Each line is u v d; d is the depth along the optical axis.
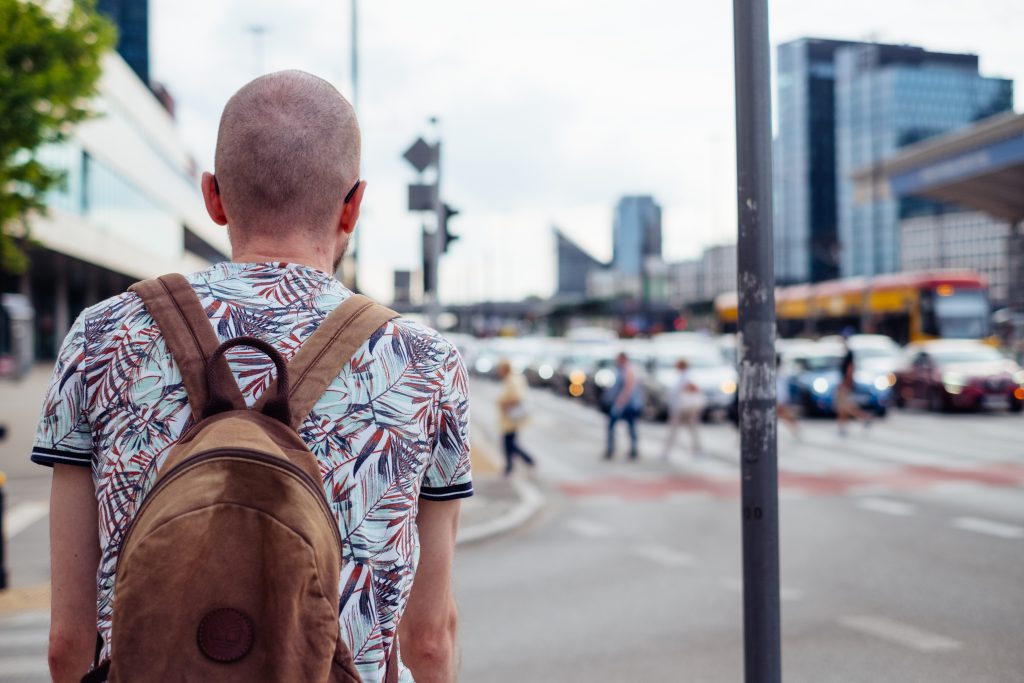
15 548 9.77
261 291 1.36
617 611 7.09
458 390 1.43
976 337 32.94
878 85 112.94
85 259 45.72
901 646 6.02
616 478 15.44
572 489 14.28
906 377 27.28
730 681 5.41
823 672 5.53
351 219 1.54
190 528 1.10
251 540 1.11
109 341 1.32
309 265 1.43
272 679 1.08
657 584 8.03
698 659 5.84
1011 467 15.52
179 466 1.16
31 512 11.95
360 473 1.30
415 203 11.70
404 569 1.33
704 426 24.20
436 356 1.40
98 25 14.10
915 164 46.44
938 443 19.09
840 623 6.59
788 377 25.83
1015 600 7.15
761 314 2.83
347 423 1.30
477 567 8.88
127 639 1.07
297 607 1.10
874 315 36.34
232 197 1.44
